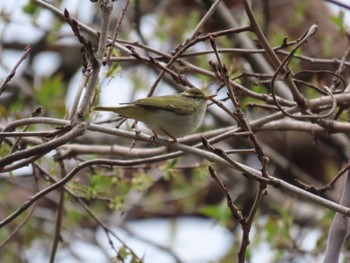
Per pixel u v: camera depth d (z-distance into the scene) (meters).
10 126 8.39
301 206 18.00
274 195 17.80
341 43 16.48
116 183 11.70
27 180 18.88
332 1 11.20
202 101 10.04
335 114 11.46
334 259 9.23
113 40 8.58
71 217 15.70
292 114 9.96
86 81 8.36
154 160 9.50
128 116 9.59
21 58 8.63
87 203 16.34
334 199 15.86
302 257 13.27
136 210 20.00
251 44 13.86
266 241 13.24
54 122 8.27
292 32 18.27
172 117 9.70
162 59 10.78
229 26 14.04
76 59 21.33
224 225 13.55
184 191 16.30
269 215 13.41
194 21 16.22
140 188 11.74
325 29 18.22
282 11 18.59
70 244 16.73
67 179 9.13
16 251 16.34
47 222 17.55
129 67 17.89
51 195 17.88
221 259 15.13
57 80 14.67
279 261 13.24
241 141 17.34
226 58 14.06
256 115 14.30
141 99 9.59
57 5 14.69
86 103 8.00
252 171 8.23
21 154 7.75
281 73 10.31
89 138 16.28
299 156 20.22
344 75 13.77
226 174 17.33
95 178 11.49
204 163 11.62
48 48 20.98
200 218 21.02
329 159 20.09
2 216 17.44
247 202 17.20
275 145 20.05
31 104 17.09
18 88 17.67
